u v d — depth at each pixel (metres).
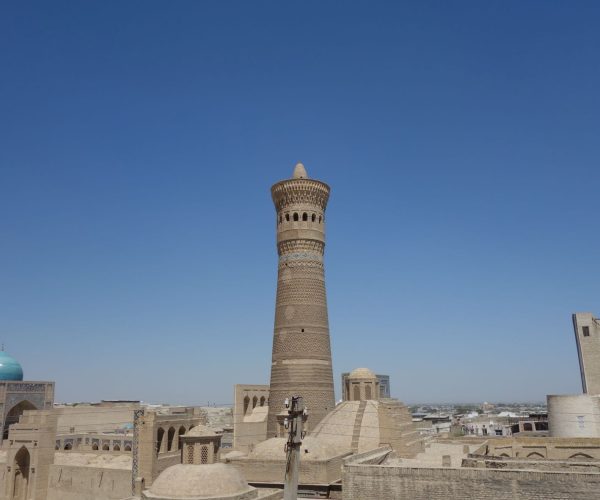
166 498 31.42
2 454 72.31
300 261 58.25
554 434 61.53
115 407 92.69
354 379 56.50
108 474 59.44
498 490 34.19
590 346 72.38
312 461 42.75
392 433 51.41
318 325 57.00
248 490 33.78
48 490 63.69
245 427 74.94
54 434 65.88
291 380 55.12
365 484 37.22
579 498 32.41
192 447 34.62
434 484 35.66
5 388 81.50
